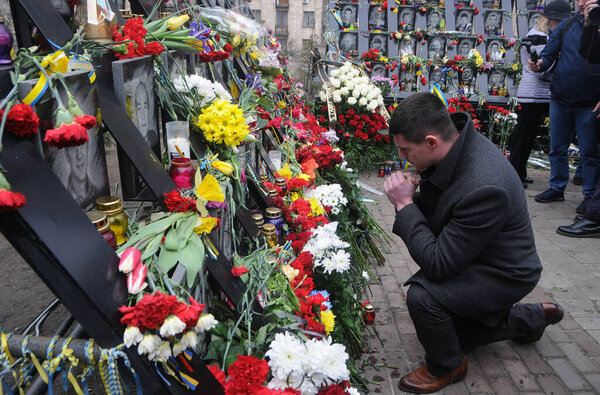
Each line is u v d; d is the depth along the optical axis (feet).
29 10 4.43
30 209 3.03
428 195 7.23
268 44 15.85
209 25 8.81
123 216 4.51
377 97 20.04
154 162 5.13
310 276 6.93
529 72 16.84
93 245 3.37
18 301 9.43
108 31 5.36
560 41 15.01
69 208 3.35
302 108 18.48
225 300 5.62
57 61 3.88
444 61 24.52
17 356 3.62
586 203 15.47
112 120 4.69
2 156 3.02
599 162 14.99
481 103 23.50
